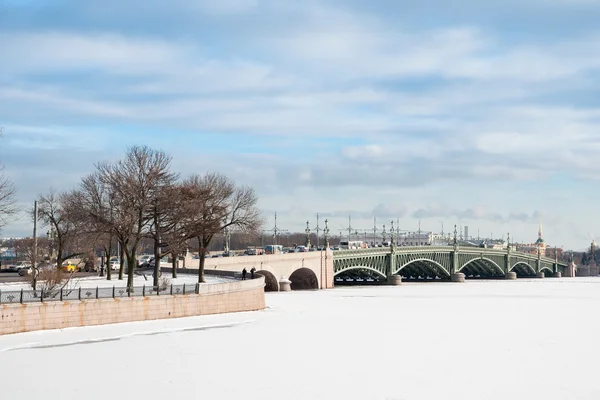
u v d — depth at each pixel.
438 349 71.69
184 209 100.12
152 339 70.00
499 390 54.28
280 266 151.25
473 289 187.00
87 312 73.00
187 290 86.69
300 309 107.31
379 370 60.41
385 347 72.06
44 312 69.44
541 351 71.75
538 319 103.25
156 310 80.62
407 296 150.00
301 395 51.50
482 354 69.31
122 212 96.38
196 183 117.06
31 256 99.19
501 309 120.75
